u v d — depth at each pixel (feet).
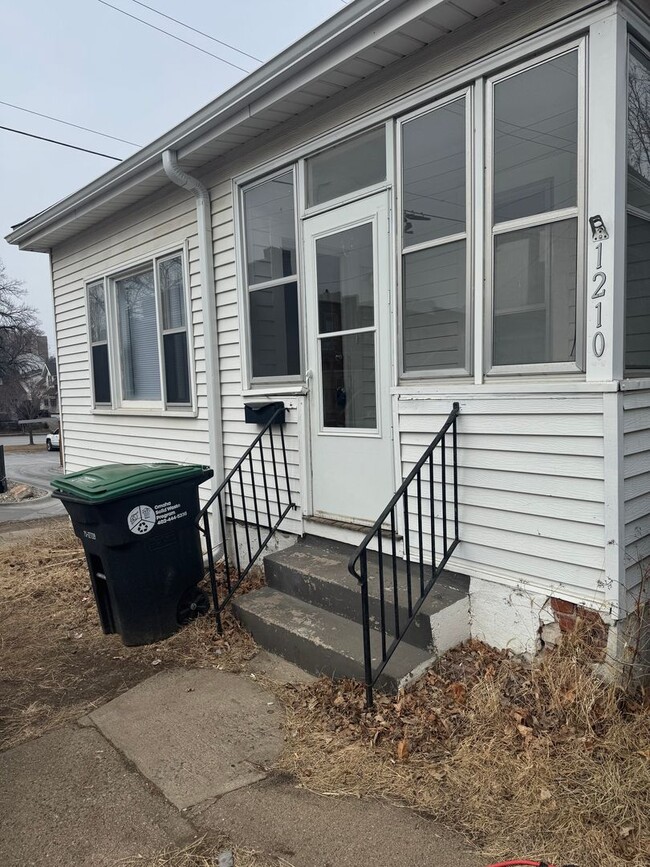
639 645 9.73
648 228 10.25
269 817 7.72
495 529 10.72
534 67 9.80
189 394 19.01
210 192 16.93
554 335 9.88
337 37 11.19
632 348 9.91
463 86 10.69
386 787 8.09
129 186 18.42
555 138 9.67
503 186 10.36
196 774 8.66
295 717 9.86
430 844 7.13
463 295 11.07
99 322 23.43
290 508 15.20
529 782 7.84
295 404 14.80
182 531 13.62
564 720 8.82
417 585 11.71
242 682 11.20
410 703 9.60
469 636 11.20
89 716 10.43
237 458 17.13
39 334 179.32
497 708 9.12
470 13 10.14
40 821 7.89
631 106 9.60
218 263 16.97
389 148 12.07
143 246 20.03
